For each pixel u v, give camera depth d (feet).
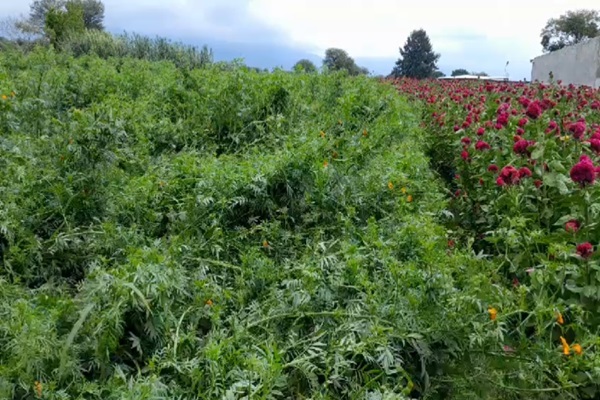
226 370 5.96
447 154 18.74
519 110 18.98
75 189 9.61
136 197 9.72
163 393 5.53
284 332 7.04
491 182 12.42
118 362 6.18
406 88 39.55
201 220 9.23
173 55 43.93
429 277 7.47
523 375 7.26
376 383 6.29
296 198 10.29
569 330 7.98
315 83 20.89
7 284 7.29
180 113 16.79
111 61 28.89
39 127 13.50
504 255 9.94
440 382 7.23
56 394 5.35
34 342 5.54
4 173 9.69
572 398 7.22
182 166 10.82
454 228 12.68
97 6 114.52
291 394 6.31
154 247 7.74
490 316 7.35
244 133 15.15
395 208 10.44
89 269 7.82
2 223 8.13
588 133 14.69
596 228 9.04
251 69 19.39
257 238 9.44
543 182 10.51
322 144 11.76
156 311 6.45
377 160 12.59
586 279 8.11
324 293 7.38
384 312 7.04
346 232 9.16
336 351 6.52
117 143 10.82
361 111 18.47
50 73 19.10
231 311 7.34
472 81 46.06
